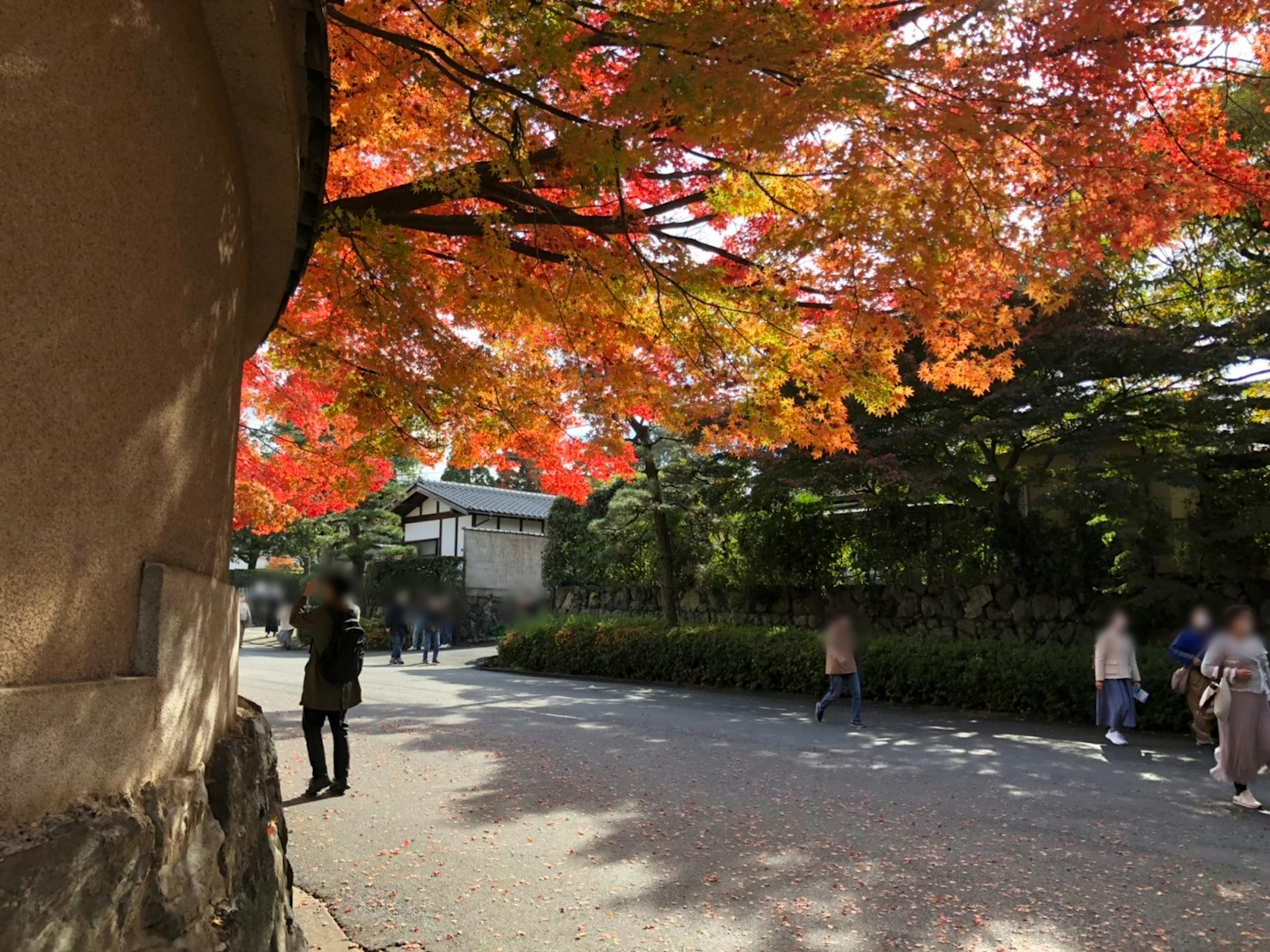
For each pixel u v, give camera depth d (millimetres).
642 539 20422
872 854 5133
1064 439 12461
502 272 4992
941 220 4270
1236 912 4238
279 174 2883
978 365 5668
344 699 6695
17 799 1405
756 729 10445
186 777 2115
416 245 5363
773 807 6254
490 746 8852
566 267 5219
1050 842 5449
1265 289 11914
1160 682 10461
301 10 2654
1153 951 3768
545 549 24859
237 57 2357
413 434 6719
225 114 2496
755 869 4840
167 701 2006
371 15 4336
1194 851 5277
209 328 2420
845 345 5559
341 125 4828
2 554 1426
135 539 1923
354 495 7691
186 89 2129
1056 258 4691
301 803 6352
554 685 16094
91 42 1660
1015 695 11852
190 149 2180
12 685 1457
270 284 3662
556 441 6789
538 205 4688
